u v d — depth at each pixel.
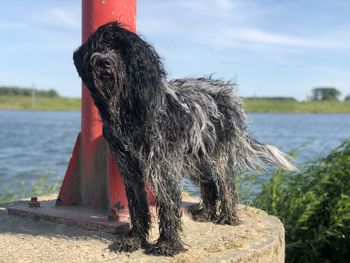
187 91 1.20
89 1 1.36
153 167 1.07
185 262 1.07
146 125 1.04
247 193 2.02
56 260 1.08
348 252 1.89
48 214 1.35
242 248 1.17
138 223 1.16
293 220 1.88
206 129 1.20
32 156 4.98
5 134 8.33
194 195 1.64
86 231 1.27
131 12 1.38
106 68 0.99
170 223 1.11
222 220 1.36
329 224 1.87
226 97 1.28
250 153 1.34
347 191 1.90
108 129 1.09
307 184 2.00
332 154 2.03
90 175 1.42
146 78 1.01
